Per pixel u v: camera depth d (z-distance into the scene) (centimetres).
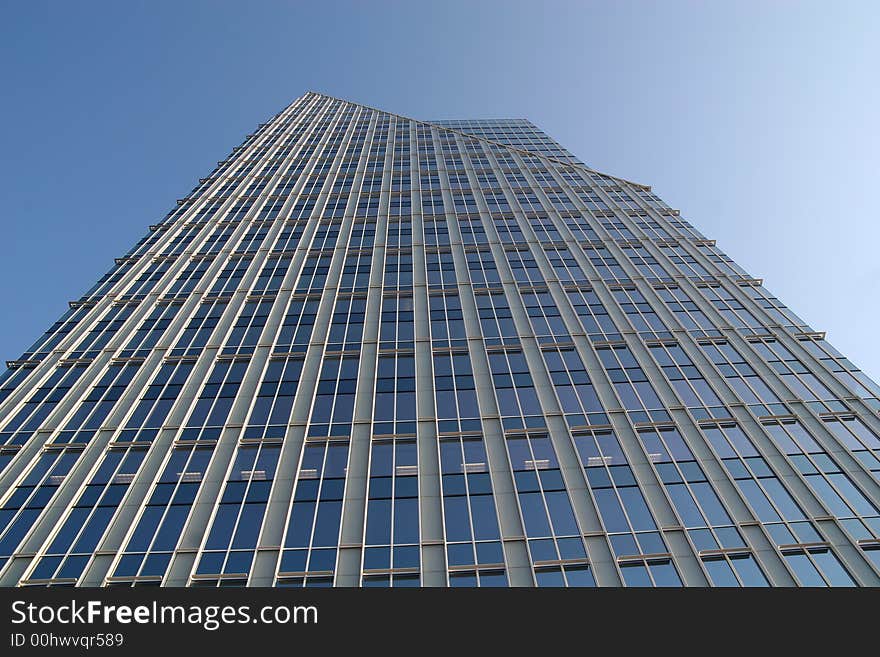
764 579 2153
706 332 3703
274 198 5962
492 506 2483
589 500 2506
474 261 4656
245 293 4222
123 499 2516
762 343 3588
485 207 5728
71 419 2989
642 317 3884
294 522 2406
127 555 2256
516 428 2920
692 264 4588
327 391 3206
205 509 2470
